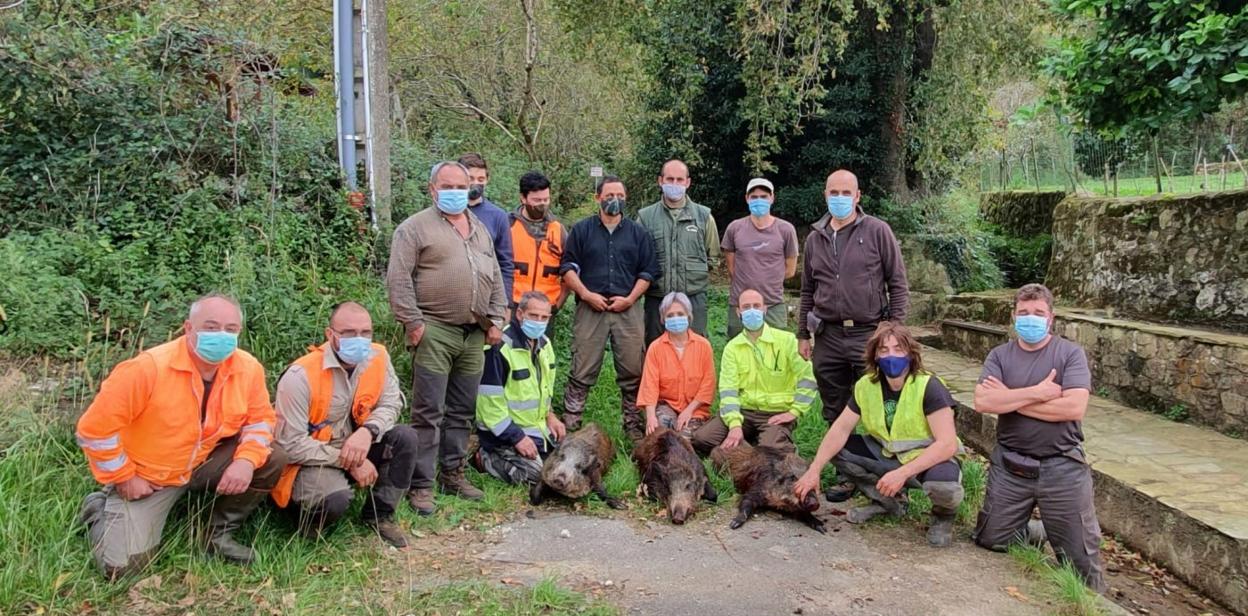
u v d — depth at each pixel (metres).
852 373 5.17
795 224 11.83
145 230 5.96
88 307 5.16
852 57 11.24
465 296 4.43
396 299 4.29
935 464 4.23
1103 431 5.56
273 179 6.45
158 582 3.41
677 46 11.26
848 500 4.96
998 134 13.76
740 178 12.54
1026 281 10.75
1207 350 5.56
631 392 5.83
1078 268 7.77
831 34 9.35
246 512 3.73
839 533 4.46
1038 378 4.14
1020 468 4.11
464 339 4.56
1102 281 7.35
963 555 4.18
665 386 5.64
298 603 3.36
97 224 6.04
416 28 14.66
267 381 4.93
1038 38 10.72
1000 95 16.31
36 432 4.05
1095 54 5.93
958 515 4.69
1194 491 4.38
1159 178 7.64
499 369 5.01
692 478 4.66
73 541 3.52
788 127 11.47
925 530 4.54
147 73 6.73
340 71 7.24
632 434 5.78
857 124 11.12
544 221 5.84
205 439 3.52
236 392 3.58
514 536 4.27
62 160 6.28
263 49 7.33
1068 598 3.62
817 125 11.48
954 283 10.37
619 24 11.47
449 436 4.70
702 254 6.00
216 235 6.03
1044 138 12.08
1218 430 5.48
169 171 6.31
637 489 4.93
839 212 4.95
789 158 12.07
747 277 6.00
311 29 9.45
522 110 14.33
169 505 3.56
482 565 3.88
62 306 5.08
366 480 3.92
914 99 11.06
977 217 12.27
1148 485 4.48
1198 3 5.20
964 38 10.26
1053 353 4.18
